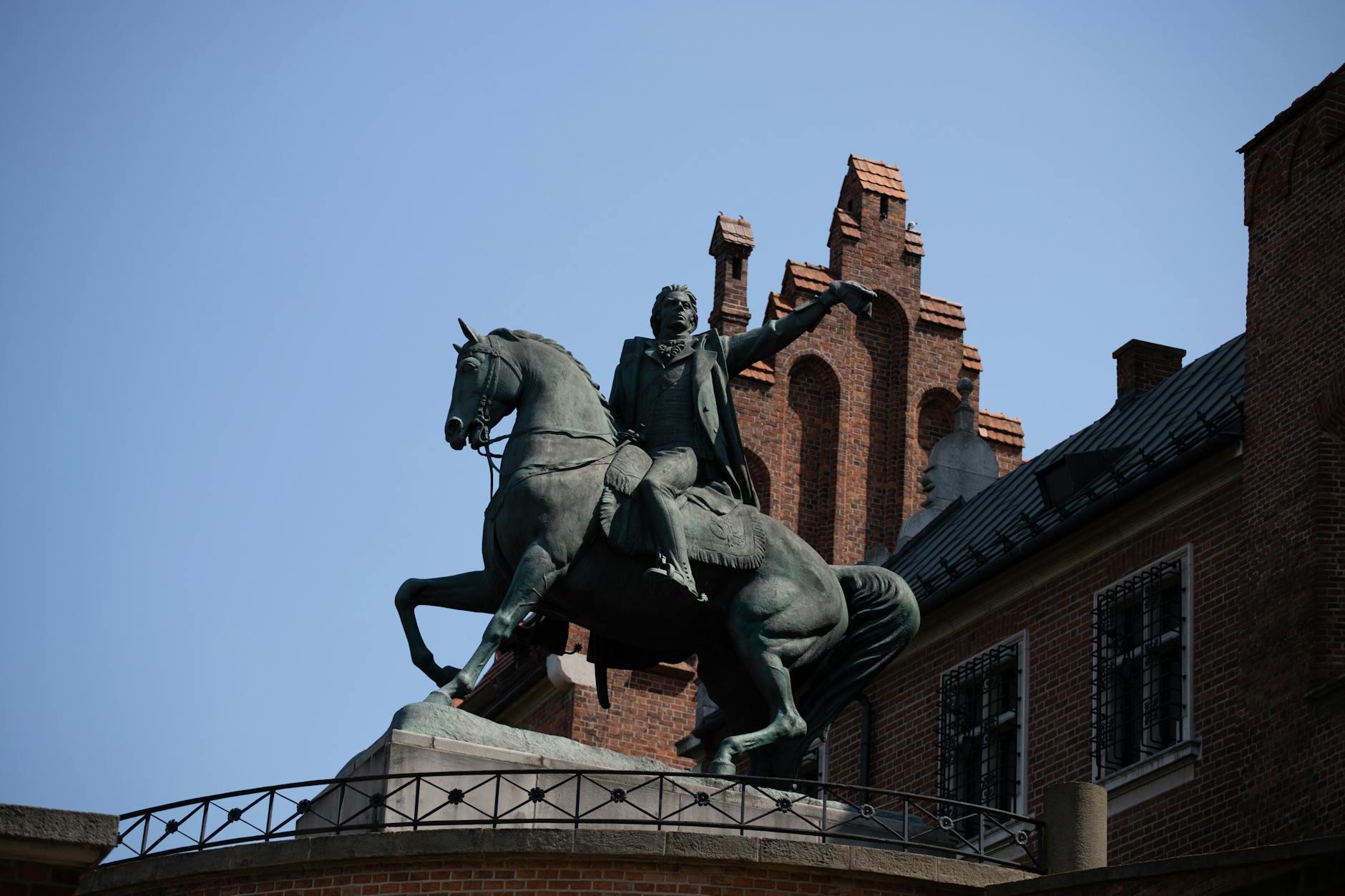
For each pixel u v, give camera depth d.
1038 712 43.69
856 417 61.56
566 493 30.81
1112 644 42.09
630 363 32.84
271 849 28.06
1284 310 40.34
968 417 57.34
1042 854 30.05
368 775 29.20
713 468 32.31
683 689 56.88
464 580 31.56
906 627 32.66
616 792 28.38
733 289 62.97
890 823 30.53
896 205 64.62
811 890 28.19
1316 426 38.72
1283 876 23.75
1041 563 44.53
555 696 57.19
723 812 28.94
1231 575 39.69
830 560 59.66
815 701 32.31
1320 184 40.56
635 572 30.95
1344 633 37.28
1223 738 38.69
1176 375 48.06
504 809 29.14
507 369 32.03
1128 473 43.22
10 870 27.05
